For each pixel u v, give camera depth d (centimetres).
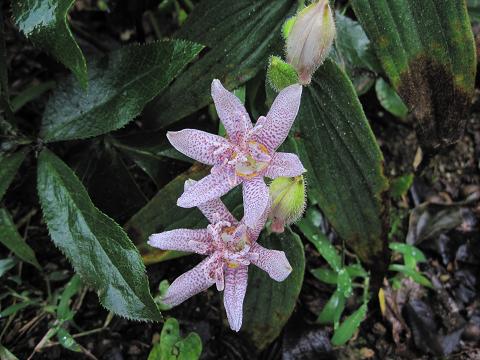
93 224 18
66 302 22
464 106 19
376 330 24
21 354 22
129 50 19
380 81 26
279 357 23
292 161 16
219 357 23
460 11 18
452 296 25
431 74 19
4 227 21
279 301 20
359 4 18
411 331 24
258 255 17
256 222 16
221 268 17
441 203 26
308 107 19
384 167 19
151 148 22
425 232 26
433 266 25
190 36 20
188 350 21
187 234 17
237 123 16
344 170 19
